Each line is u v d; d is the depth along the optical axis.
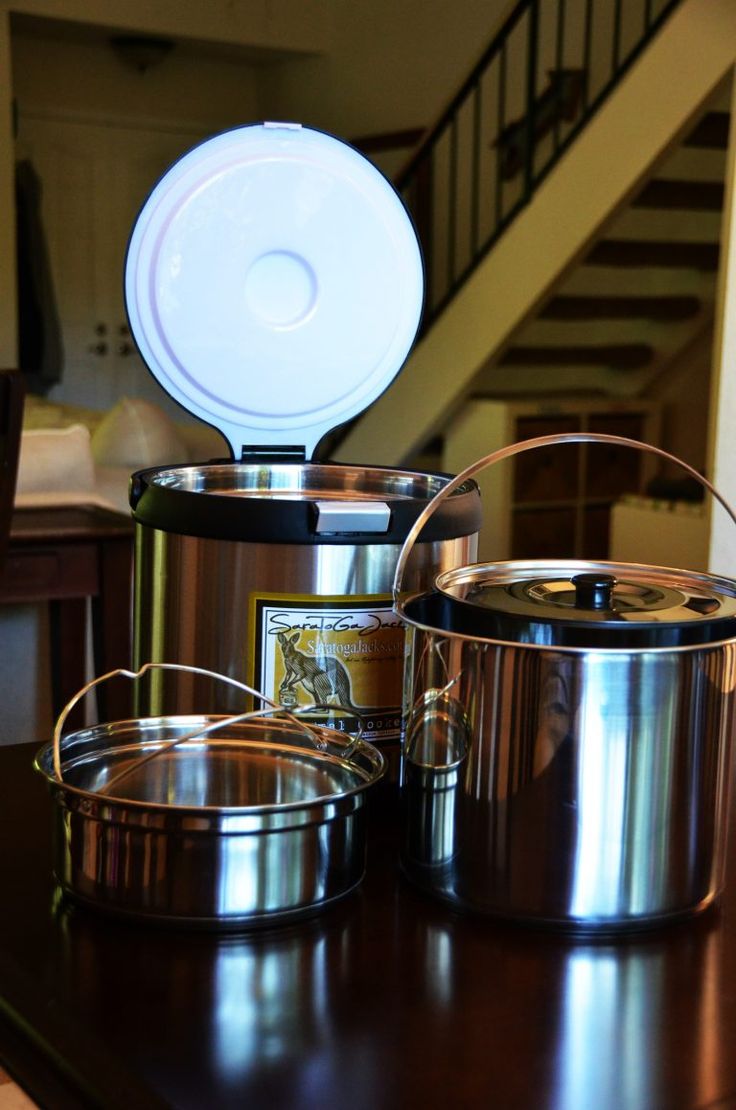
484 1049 0.52
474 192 6.05
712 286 6.77
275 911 0.62
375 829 0.78
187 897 0.61
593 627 0.62
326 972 0.58
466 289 5.72
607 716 0.61
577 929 0.63
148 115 8.78
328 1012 0.55
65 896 0.66
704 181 6.16
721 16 4.41
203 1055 0.51
